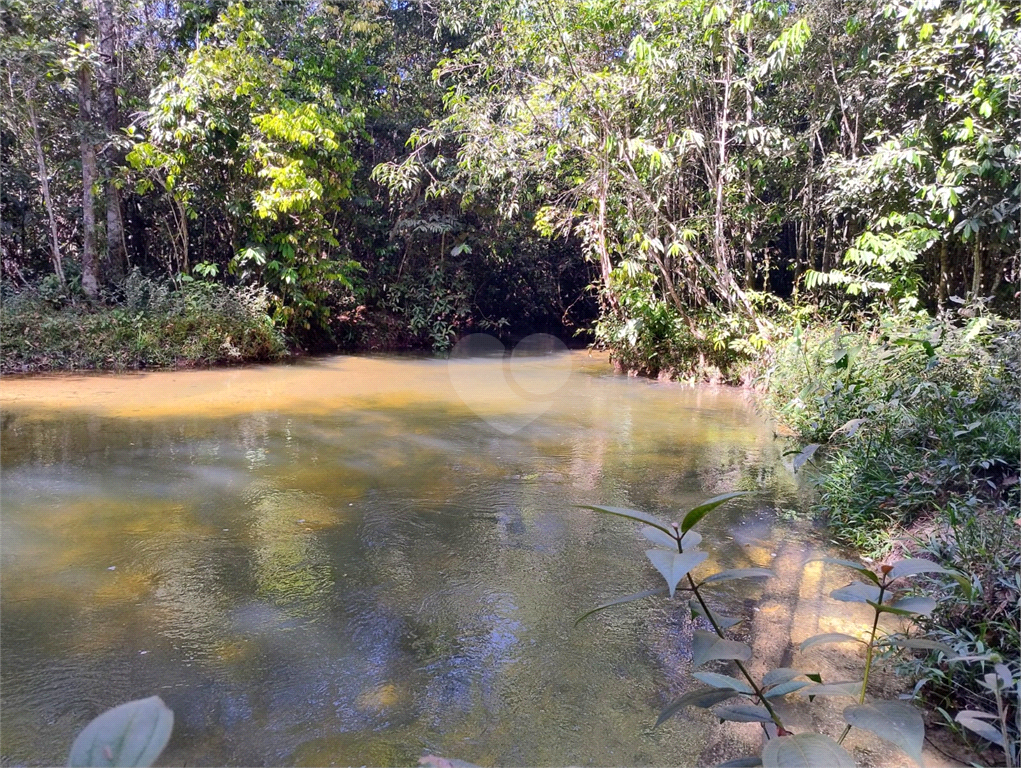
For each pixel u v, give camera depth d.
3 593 2.32
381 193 11.55
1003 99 5.49
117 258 8.95
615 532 3.01
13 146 8.70
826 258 7.71
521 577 2.55
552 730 1.68
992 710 1.67
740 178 7.78
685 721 1.73
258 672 1.90
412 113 11.03
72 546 2.73
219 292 8.95
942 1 5.72
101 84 8.59
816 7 6.55
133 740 0.42
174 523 3.01
